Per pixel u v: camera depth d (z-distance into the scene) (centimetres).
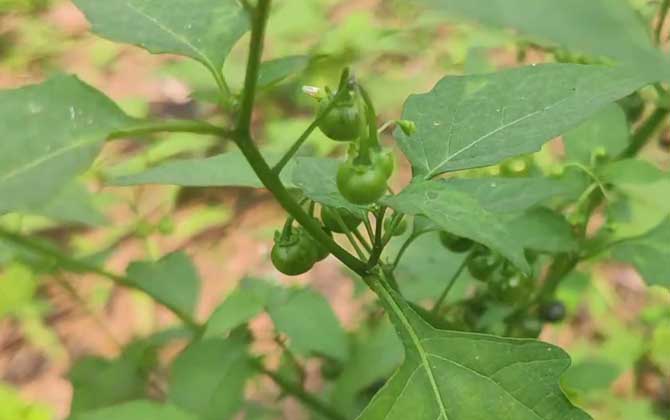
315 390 39
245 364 28
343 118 20
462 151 22
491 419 21
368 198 19
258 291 29
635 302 47
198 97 29
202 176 23
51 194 17
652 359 41
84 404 30
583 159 29
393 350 29
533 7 11
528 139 22
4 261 29
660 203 28
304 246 22
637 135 29
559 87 22
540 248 28
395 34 45
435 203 19
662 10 27
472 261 28
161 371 33
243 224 52
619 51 11
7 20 63
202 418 25
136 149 48
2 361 47
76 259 30
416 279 31
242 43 47
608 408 39
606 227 29
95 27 21
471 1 11
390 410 20
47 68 61
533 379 21
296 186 22
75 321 46
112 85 60
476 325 31
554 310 30
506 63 45
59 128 18
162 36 20
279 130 45
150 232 35
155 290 30
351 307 49
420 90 47
